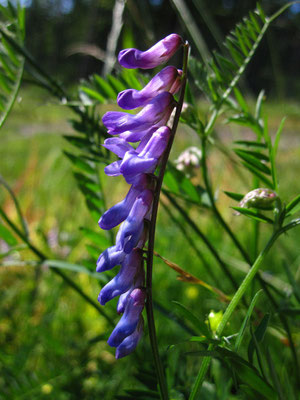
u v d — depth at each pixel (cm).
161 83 7
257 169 10
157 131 6
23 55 12
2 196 28
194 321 8
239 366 7
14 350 15
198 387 8
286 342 11
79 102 12
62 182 30
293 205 8
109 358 15
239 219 24
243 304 11
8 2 11
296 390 10
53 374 13
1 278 19
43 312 17
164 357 11
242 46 11
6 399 12
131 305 7
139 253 7
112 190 29
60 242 22
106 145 7
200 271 19
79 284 18
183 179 11
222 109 12
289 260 19
